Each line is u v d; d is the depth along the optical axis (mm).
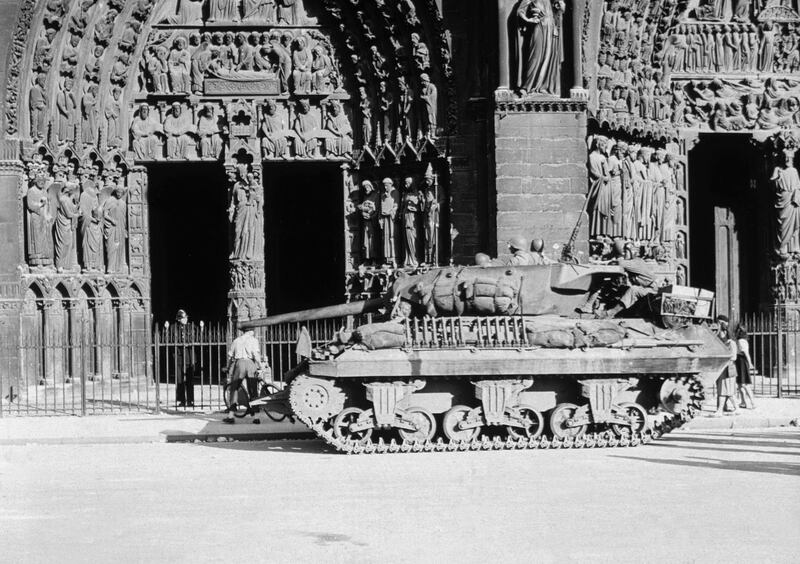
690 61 31297
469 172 28406
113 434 20656
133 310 29141
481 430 19734
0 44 26328
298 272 39688
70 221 27812
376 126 29469
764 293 32062
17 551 11320
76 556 11086
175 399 26047
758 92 31328
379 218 29312
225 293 39031
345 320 29453
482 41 28141
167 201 37969
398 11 28531
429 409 19047
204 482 15523
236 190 29531
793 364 31156
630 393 19172
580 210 27141
